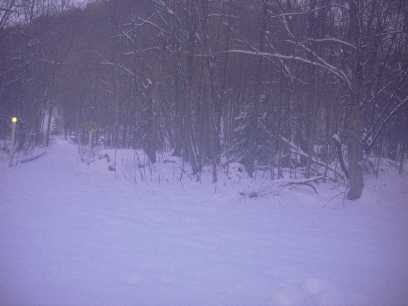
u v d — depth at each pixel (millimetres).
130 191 14852
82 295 5164
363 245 8211
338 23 16672
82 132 36562
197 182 16672
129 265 6371
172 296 5254
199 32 18594
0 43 29031
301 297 5289
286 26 15367
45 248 7055
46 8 34781
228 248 7633
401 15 14891
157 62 22391
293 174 17859
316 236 8914
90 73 39000
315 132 18062
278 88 19359
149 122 21750
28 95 31875
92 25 37031
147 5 23766
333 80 17406
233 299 5215
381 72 15234
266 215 11289
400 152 20344
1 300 4898
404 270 6590
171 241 7957
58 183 16312
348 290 5637
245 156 19312
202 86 19016
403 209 12445
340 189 14977
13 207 10703
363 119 14961
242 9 19188
